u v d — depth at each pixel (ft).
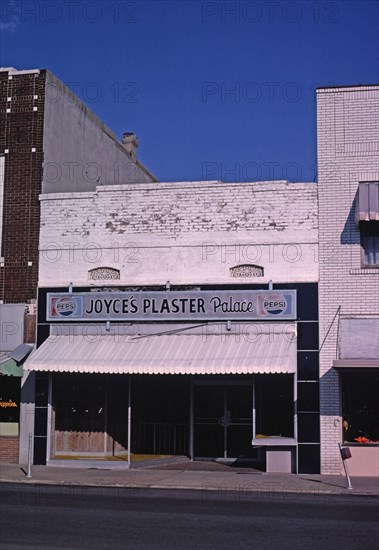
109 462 70.85
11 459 74.38
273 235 72.02
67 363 69.62
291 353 67.31
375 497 54.70
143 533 38.01
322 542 36.27
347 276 70.13
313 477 65.51
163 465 72.38
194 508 46.83
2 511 44.60
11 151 78.89
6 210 77.87
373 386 69.10
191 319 71.87
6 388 75.51
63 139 84.94
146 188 75.05
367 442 68.08
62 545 34.78
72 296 74.64
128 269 74.33
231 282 71.92
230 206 73.31
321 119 72.43
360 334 69.10
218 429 75.87
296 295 70.59
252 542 36.04
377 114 71.41
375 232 70.95
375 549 34.78
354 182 71.10
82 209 76.23
